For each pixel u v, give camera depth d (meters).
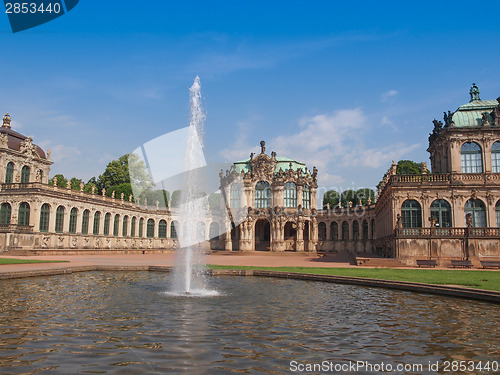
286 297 25.75
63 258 59.69
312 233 106.06
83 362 12.55
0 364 12.25
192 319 18.73
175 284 31.41
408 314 20.52
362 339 15.67
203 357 13.25
